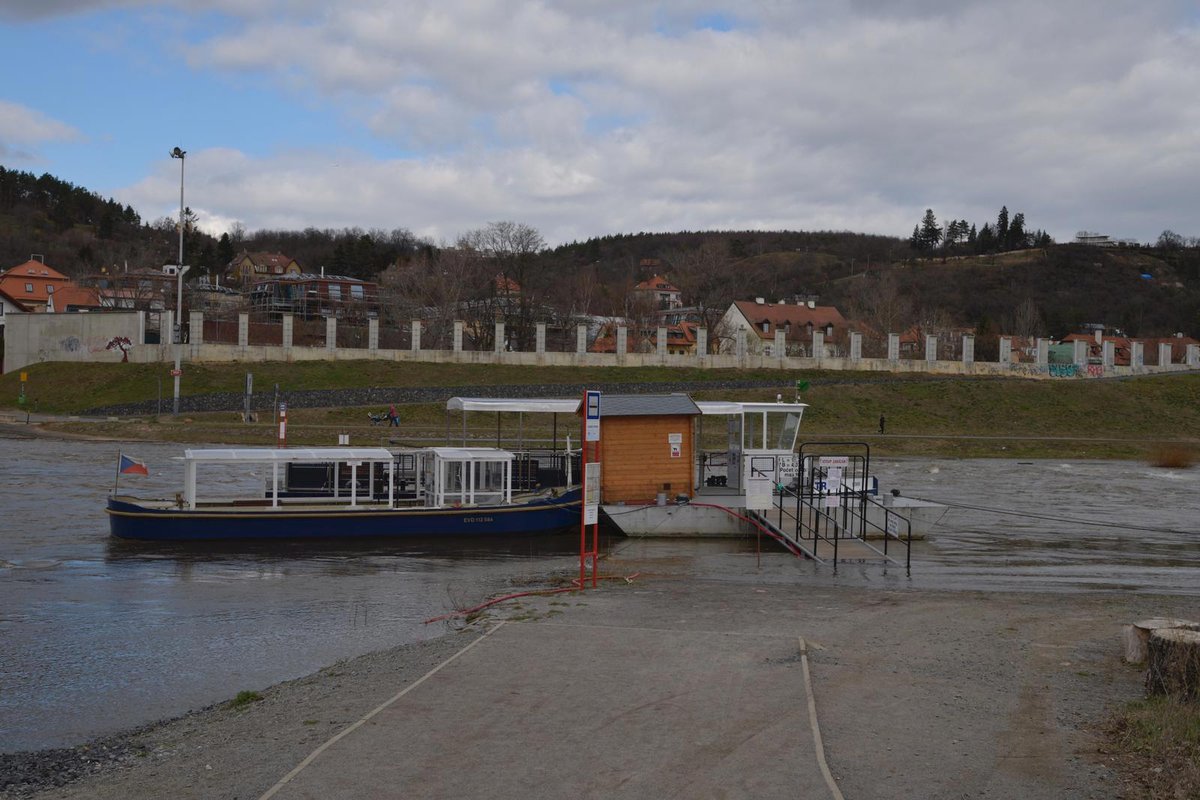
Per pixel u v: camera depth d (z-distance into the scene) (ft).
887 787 27.43
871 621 51.72
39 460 147.23
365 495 99.71
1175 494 147.43
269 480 102.12
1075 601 60.29
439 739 30.89
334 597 65.62
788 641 44.37
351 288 419.33
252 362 252.01
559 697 35.19
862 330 447.01
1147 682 36.70
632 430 93.61
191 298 407.23
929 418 261.44
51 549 82.94
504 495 95.09
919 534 94.12
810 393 267.80
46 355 263.49
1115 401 285.23
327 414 221.25
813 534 85.61
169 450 167.02
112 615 60.23
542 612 52.85
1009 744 31.19
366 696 38.14
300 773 28.17
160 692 44.45
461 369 265.34
